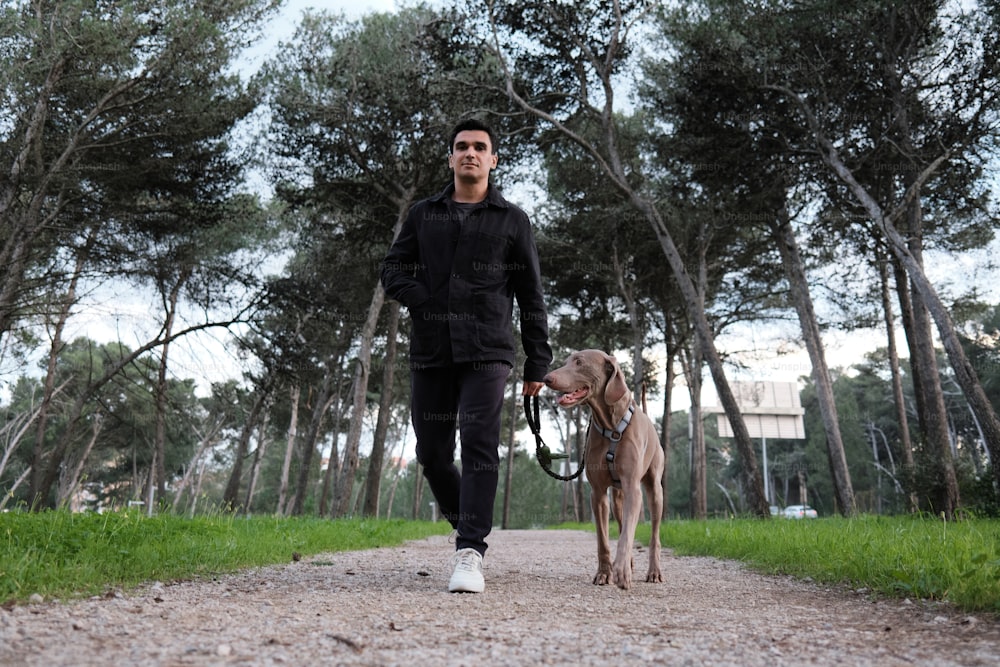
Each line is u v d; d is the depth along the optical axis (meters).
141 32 13.96
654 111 18.31
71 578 3.29
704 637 2.40
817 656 2.09
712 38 14.96
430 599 3.29
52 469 17.56
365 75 17.41
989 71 12.70
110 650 1.97
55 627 2.28
